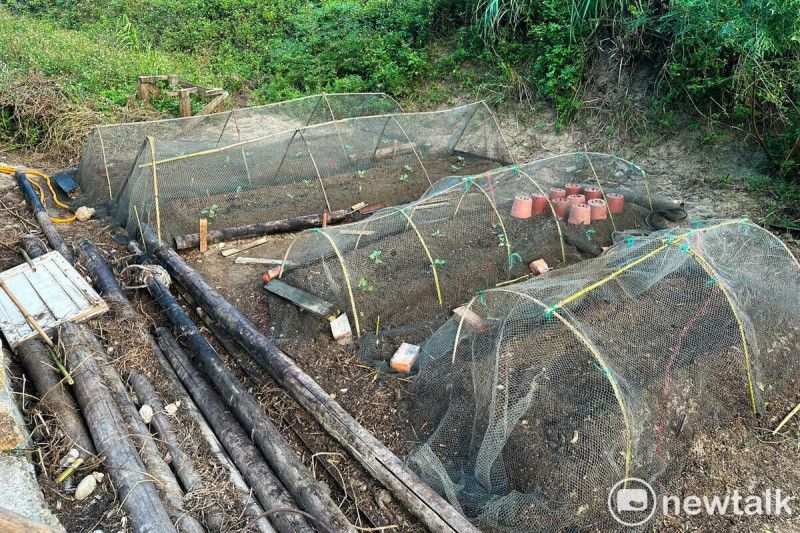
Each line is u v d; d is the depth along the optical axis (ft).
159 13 51.34
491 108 34.58
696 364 12.92
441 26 39.52
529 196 20.54
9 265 18.84
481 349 13.20
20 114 29.96
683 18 25.13
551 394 11.54
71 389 12.95
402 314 16.65
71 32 46.78
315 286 17.40
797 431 13.16
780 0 18.75
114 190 25.30
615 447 10.84
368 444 11.95
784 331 15.08
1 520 6.72
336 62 42.22
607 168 24.29
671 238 15.30
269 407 13.82
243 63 44.98
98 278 17.66
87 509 10.35
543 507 10.57
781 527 10.96
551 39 32.45
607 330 12.68
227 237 21.77
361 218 23.89
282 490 10.87
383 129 28.27
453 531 9.97
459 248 18.54
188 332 15.69
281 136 26.12
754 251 16.08
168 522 9.82
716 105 27.55
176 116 35.29
